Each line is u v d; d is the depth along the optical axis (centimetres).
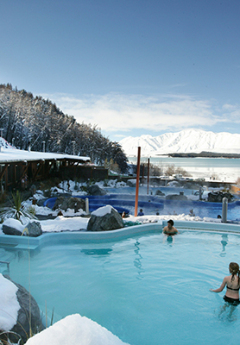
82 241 905
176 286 605
